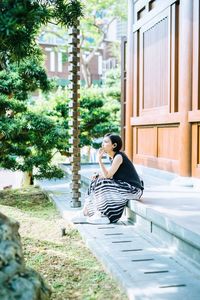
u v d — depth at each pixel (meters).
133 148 8.84
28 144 7.27
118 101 15.64
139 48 8.49
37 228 5.20
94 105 10.05
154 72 7.76
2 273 2.46
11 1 2.64
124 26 28.53
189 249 3.63
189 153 6.30
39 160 7.15
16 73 6.97
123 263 3.61
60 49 24.14
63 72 26.72
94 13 21.41
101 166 5.16
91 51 25.06
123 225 5.06
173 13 6.78
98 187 5.16
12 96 7.25
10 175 14.49
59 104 8.96
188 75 6.24
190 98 6.24
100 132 9.91
